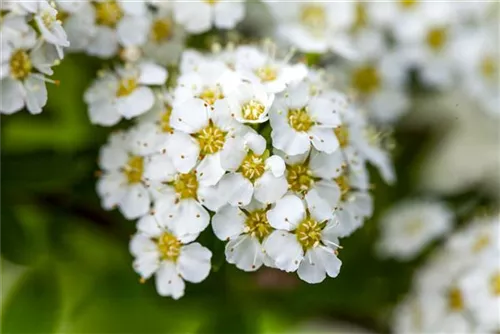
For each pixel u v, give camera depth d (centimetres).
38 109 13
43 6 12
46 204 15
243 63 13
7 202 14
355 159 13
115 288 15
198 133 12
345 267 15
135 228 15
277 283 15
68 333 15
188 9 14
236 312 15
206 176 12
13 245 14
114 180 13
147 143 13
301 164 12
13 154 14
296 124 13
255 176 12
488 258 15
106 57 14
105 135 14
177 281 13
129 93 13
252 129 12
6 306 15
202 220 12
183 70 13
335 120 13
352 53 15
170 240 13
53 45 13
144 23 14
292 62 15
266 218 12
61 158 14
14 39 12
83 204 15
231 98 12
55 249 15
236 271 14
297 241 12
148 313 15
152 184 13
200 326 15
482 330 15
